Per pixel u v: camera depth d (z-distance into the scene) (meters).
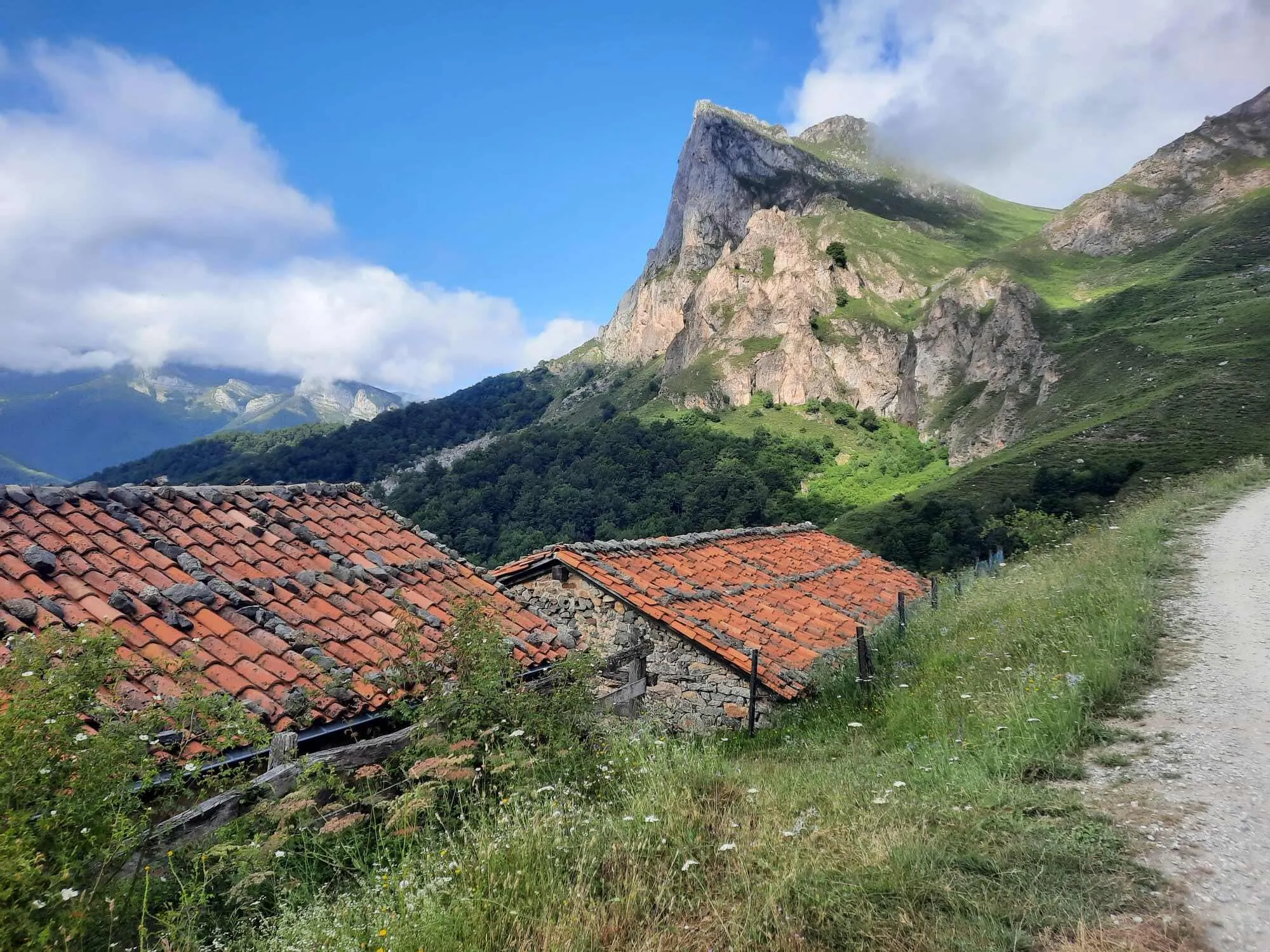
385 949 2.95
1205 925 2.98
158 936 3.12
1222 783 4.30
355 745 4.73
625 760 5.63
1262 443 37.19
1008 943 2.95
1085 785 4.55
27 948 2.55
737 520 75.38
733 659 10.32
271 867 3.84
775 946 3.08
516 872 3.69
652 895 3.61
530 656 7.54
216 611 5.95
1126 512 18.89
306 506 8.54
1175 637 7.58
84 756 3.22
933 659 8.92
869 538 51.38
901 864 3.62
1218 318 67.62
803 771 6.16
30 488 6.27
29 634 4.01
